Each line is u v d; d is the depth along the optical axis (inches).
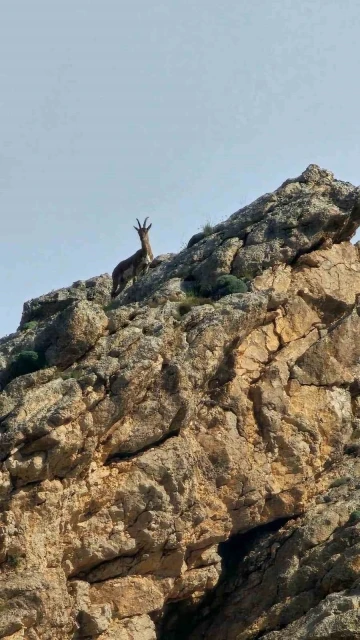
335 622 7637.8
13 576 7731.3
